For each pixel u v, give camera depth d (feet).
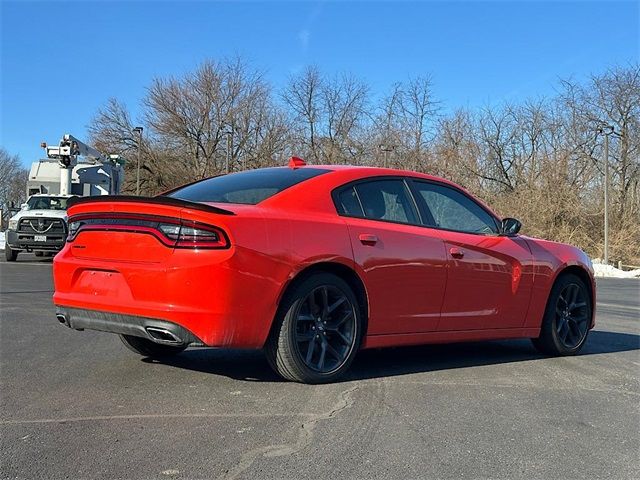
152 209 13.48
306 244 14.17
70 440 10.93
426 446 11.25
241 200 14.83
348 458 10.52
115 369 16.08
